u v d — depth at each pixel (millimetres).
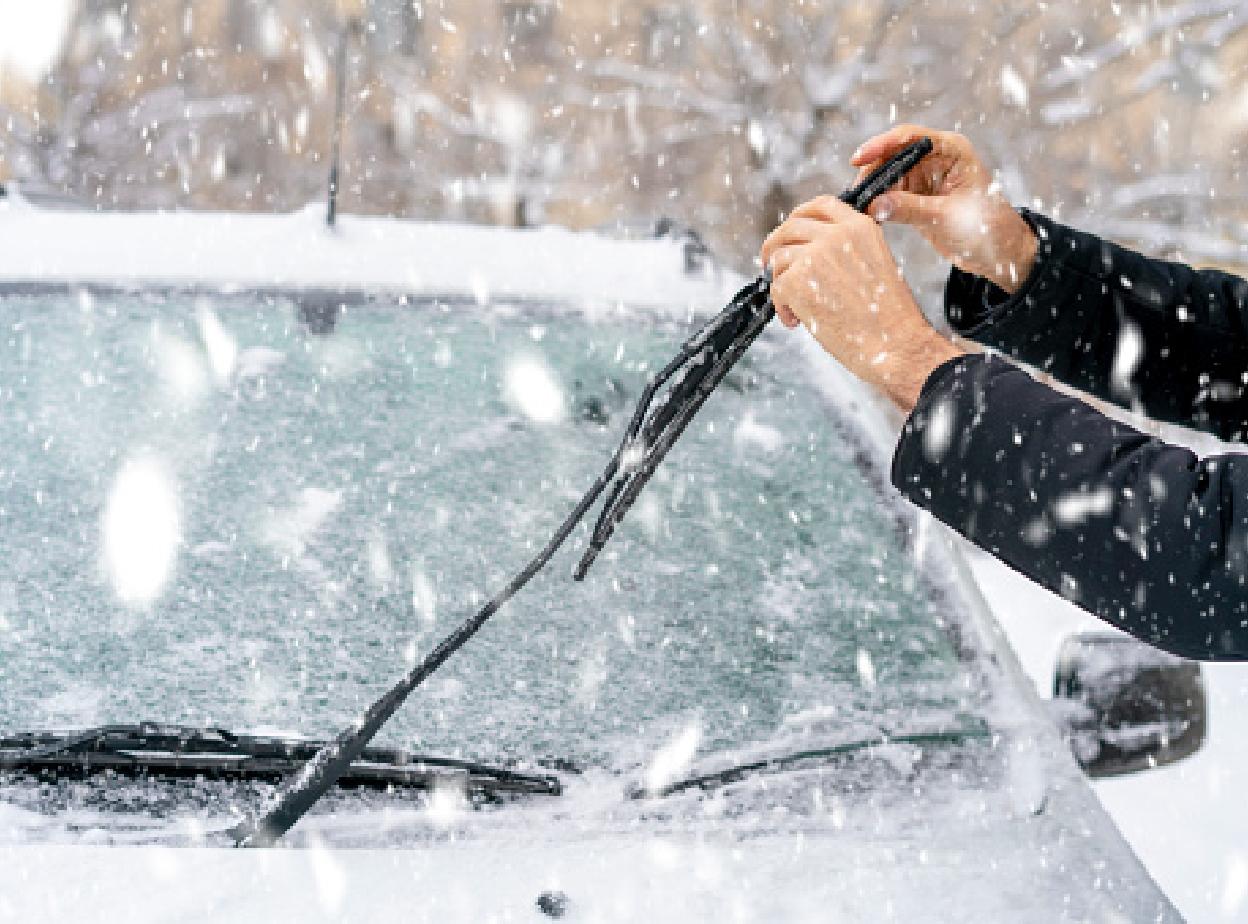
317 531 2270
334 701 1984
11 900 1578
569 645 2127
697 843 1798
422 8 15047
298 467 2402
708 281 3100
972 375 1476
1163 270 1954
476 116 14234
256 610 2115
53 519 2246
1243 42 12633
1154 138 12742
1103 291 1921
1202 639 1413
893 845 1826
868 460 2590
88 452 2391
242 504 2311
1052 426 1439
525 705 2021
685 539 2363
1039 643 3514
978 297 2006
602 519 1647
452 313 2861
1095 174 12391
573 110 14680
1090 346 1951
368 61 14883
